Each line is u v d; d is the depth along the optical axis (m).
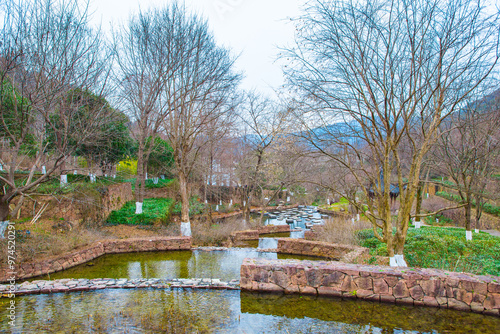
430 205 22.98
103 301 6.64
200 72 14.73
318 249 12.48
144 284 7.71
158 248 12.64
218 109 16.45
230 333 5.27
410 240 11.16
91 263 10.52
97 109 11.20
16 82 9.11
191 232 15.38
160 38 14.03
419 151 7.64
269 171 18.50
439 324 5.71
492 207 19.59
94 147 15.12
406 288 6.61
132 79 15.31
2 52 8.03
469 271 8.09
